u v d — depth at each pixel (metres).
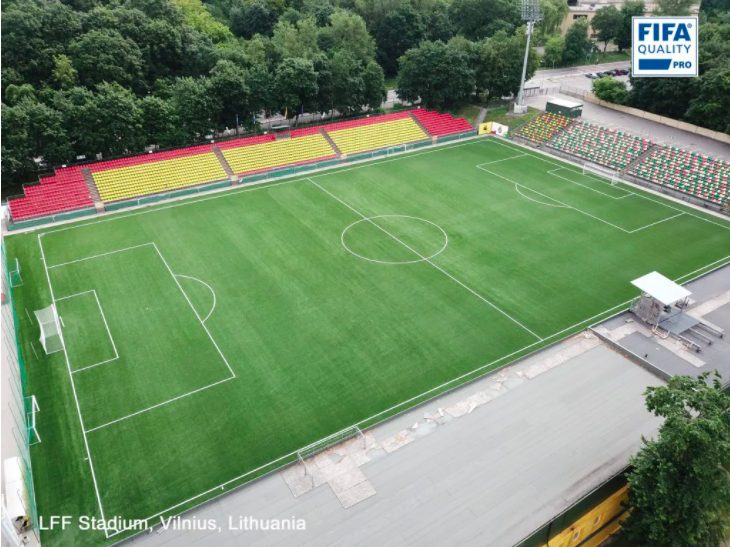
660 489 28.36
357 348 46.47
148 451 37.22
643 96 97.50
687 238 63.84
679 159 78.69
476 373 43.88
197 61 99.56
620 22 141.88
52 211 68.00
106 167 75.00
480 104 107.25
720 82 83.94
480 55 103.19
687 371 41.84
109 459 36.62
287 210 69.62
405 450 35.78
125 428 38.94
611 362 43.22
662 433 29.66
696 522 28.58
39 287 54.38
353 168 82.56
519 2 136.62
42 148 72.38
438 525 30.83
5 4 88.50
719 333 46.22
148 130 79.44
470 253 60.53
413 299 52.75
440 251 60.88
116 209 69.69
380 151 87.75
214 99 83.06
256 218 67.56
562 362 43.31
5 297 52.47
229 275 56.22
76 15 92.56
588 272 57.28
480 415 38.38
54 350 46.09
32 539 31.50
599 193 75.00
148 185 74.25
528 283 55.41
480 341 47.41
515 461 34.72
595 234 64.56
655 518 29.09
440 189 75.94
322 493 32.91
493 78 103.56
